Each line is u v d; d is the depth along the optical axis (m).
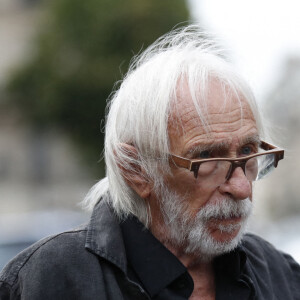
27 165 44.47
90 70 28.28
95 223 3.26
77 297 3.06
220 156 3.11
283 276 3.55
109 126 3.34
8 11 45.25
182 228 3.16
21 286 3.12
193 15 28.67
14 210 43.84
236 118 3.12
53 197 43.59
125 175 3.25
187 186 3.11
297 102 27.39
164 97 3.12
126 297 3.11
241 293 3.28
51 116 29.22
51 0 31.31
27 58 31.41
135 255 3.20
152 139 3.14
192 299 3.26
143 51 3.74
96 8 28.91
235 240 3.14
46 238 3.23
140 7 28.02
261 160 3.39
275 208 35.78
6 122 43.69
